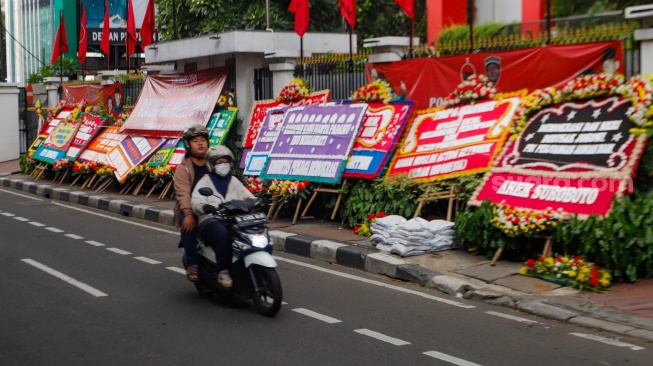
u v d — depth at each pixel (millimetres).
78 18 36969
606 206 8430
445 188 10742
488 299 7988
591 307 7426
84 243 11586
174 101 17531
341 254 10109
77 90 23703
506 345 6414
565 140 9445
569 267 8312
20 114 27422
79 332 6805
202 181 7648
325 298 8109
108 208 15984
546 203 9031
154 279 9000
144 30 20469
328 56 14109
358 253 9844
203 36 16641
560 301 7648
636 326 6895
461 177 10492
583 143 9211
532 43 11133
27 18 41875
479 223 9352
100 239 11992
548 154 9516
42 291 8367
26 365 5926
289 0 22406
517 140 10062
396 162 11633
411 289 8625
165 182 16469
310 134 12930
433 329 6898
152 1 20438
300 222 12531
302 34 14711
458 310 7645
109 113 20219
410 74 12398
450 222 10016
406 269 9070
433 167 11016
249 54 15992
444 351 6223
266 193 12797
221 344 6418
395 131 11750
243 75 16047
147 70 19875
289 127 13469
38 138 22234
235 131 16156
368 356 6078
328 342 6465
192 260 7820
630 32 9688
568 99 9758
